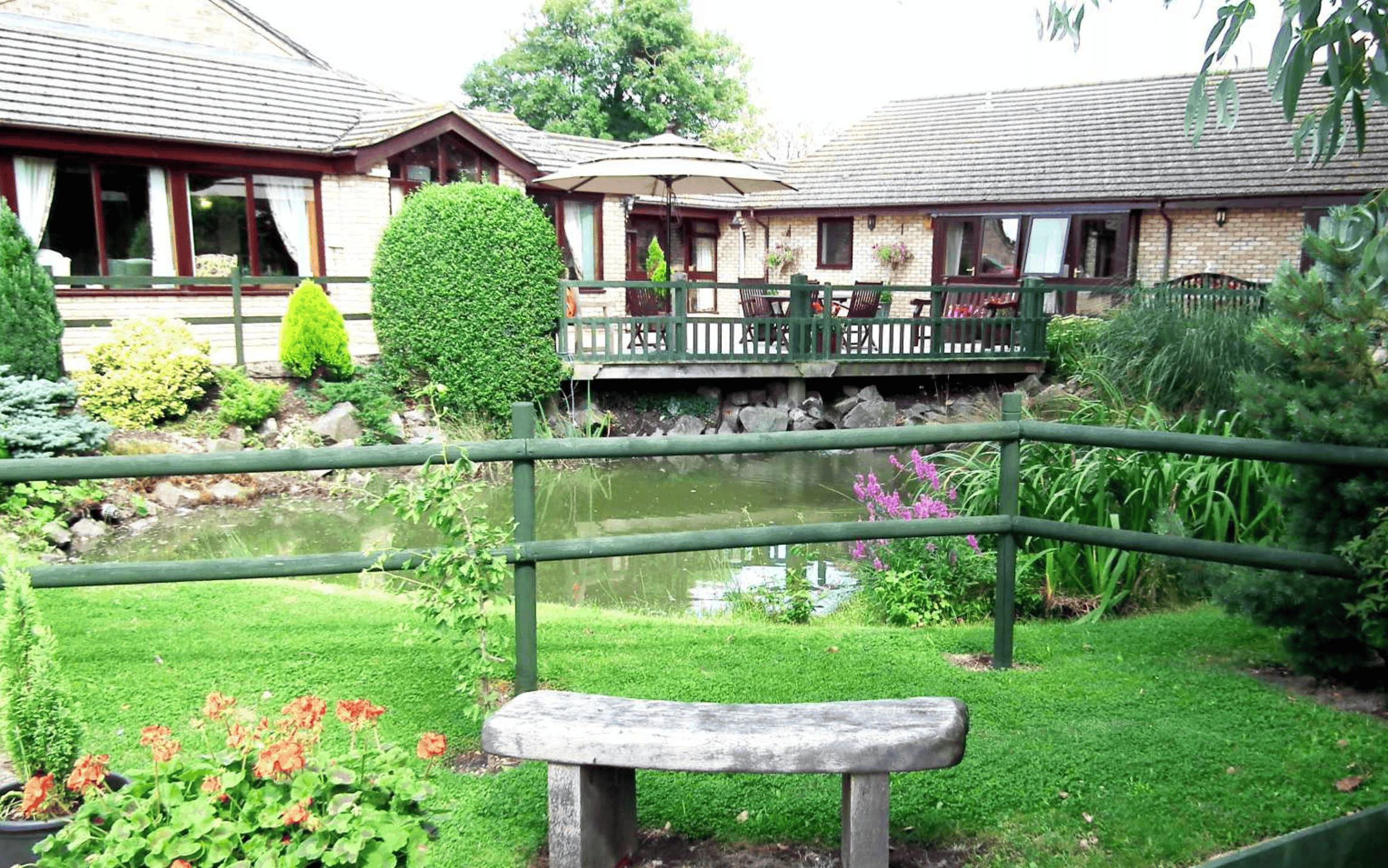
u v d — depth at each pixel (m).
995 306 16.11
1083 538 4.09
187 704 3.84
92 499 9.73
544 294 12.98
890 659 4.41
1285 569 3.79
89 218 13.51
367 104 16.95
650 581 7.57
